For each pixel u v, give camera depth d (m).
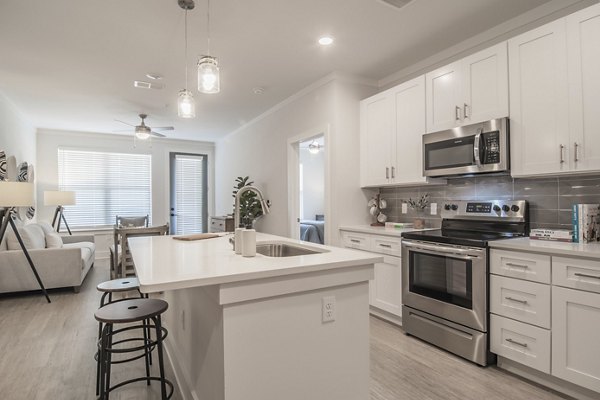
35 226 4.83
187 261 1.64
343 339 1.65
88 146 7.04
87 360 2.53
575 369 1.90
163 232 4.53
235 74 3.89
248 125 6.17
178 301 2.39
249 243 1.78
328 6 2.56
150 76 3.91
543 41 2.28
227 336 1.37
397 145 3.45
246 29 2.89
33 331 3.09
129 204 7.42
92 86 4.24
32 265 3.97
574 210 2.20
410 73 3.69
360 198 3.96
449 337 2.57
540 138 2.29
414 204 3.66
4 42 3.09
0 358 2.56
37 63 3.55
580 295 1.88
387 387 2.12
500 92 2.53
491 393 2.04
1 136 4.50
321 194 8.94
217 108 5.26
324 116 4.01
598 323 1.81
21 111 5.35
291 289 1.49
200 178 8.18
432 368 2.35
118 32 2.92
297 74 3.90
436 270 2.67
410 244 2.87
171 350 2.55
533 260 2.09
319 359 1.58
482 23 2.82
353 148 3.92
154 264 1.56
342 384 1.64
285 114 4.85
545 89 2.26
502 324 2.26
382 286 3.25
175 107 5.16
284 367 1.49
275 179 5.17
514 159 2.45
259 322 1.44
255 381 1.42
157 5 2.52
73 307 3.77
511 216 2.70
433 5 2.55
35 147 6.53
